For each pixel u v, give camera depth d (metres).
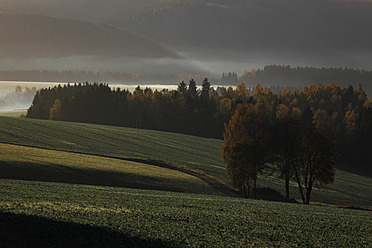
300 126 65.88
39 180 55.22
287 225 33.16
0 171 55.75
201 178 76.56
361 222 38.00
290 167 65.88
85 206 32.03
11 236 20.06
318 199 79.19
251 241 26.80
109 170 67.25
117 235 23.62
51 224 23.17
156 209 34.38
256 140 68.62
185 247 23.47
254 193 65.94
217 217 33.47
